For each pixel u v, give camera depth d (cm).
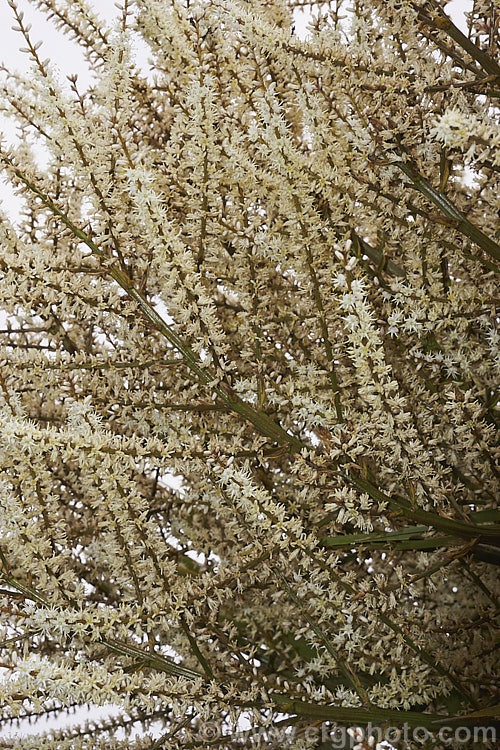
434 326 163
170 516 176
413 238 165
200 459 159
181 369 163
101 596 174
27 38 155
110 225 159
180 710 154
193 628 162
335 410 162
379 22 165
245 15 161
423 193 161
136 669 155
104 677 150
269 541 159
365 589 159
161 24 168
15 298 159
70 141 156
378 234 170
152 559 158
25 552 154
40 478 155
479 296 163
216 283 171
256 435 164
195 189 162
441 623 167
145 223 154
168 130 178
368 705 158
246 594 171
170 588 157
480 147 148
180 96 171
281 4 173
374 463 168
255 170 163
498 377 168
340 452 155
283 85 167
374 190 163
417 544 162
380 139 161
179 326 158
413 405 165
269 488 169
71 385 157
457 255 167
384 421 156
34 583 157
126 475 155
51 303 162
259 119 165
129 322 164
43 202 159
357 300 153
